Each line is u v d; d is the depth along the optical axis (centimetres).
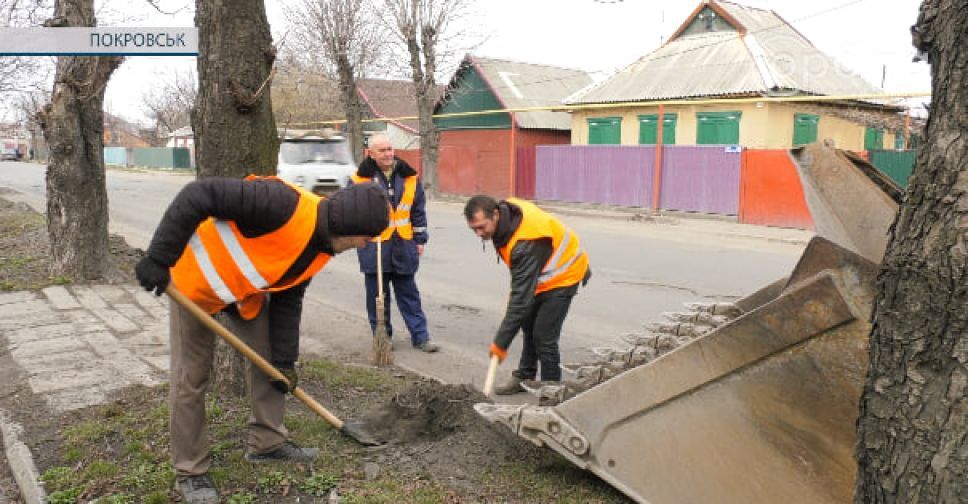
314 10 2298
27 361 511
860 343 260
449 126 2688
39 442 368
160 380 464
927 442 185
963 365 180
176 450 308
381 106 3662
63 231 797
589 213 1870
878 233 284
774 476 275
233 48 380
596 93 2289
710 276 952
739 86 1961
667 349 355
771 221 1600
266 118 400
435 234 1400
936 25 191
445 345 612
